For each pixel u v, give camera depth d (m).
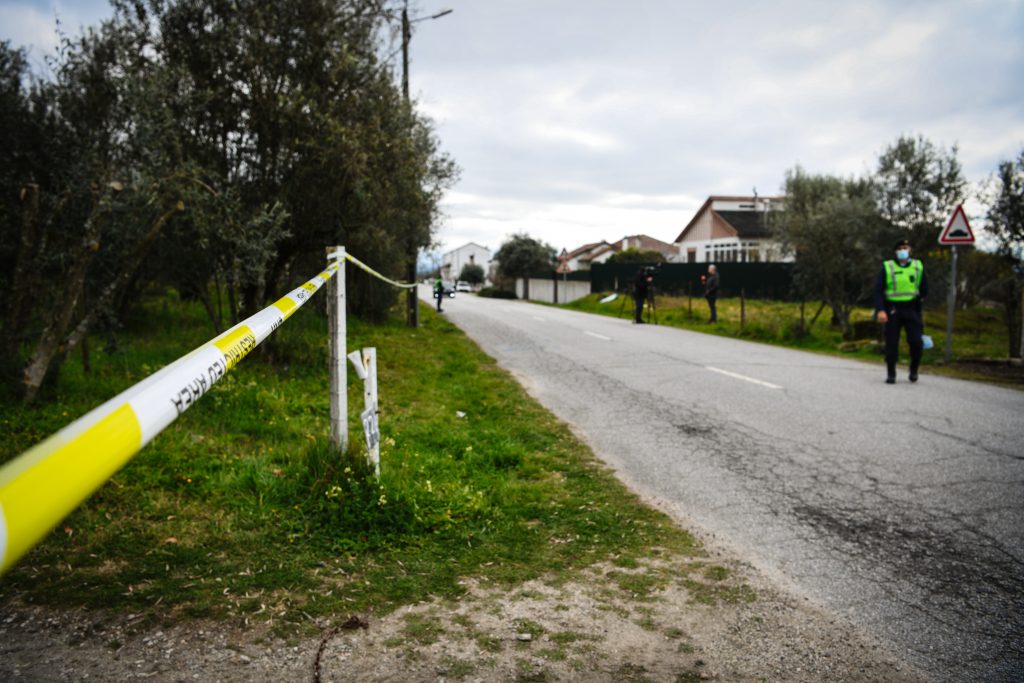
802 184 24.80
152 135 7.03
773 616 3.12
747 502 4.77
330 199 8.80
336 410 4.30
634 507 4.56
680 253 52.78
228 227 7.57
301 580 3.19
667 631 2.95
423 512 4.03
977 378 10.25
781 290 30.44
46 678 2.38
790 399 8.52
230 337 1.85
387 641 2.74
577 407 8.05
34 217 5.97
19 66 8.26
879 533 4.20
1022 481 5.19
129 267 6.39
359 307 16.33
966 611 3.21
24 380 5.70
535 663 2.64
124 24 8.16
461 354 12.10
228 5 8.15
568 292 44.12
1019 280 11.85
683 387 9.40
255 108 8.41
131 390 1.18
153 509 3.89
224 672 2.47
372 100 9.27
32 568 3.15
